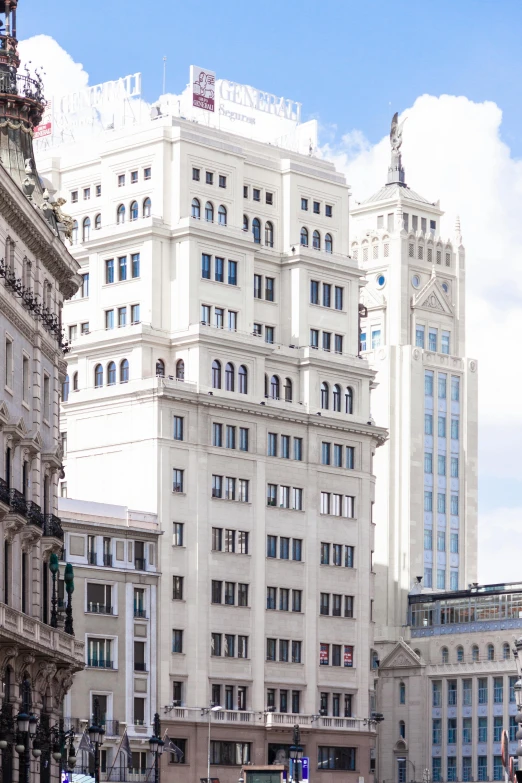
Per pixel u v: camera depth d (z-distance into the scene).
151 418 176.50
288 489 187.25
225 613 178.88
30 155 116.56
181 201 184.88
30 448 107.31
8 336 103.69
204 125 190.38
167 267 184.25
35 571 109.25
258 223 194.00
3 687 99.12
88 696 164.75
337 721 186.75
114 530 169.50
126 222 186.75
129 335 180.38
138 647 170.38
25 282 109.75
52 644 107.94
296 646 185.38
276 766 166.88
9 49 115.56
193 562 176.75
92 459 181.50
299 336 192.12
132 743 167.62
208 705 175.62
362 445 195.50
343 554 191.62
